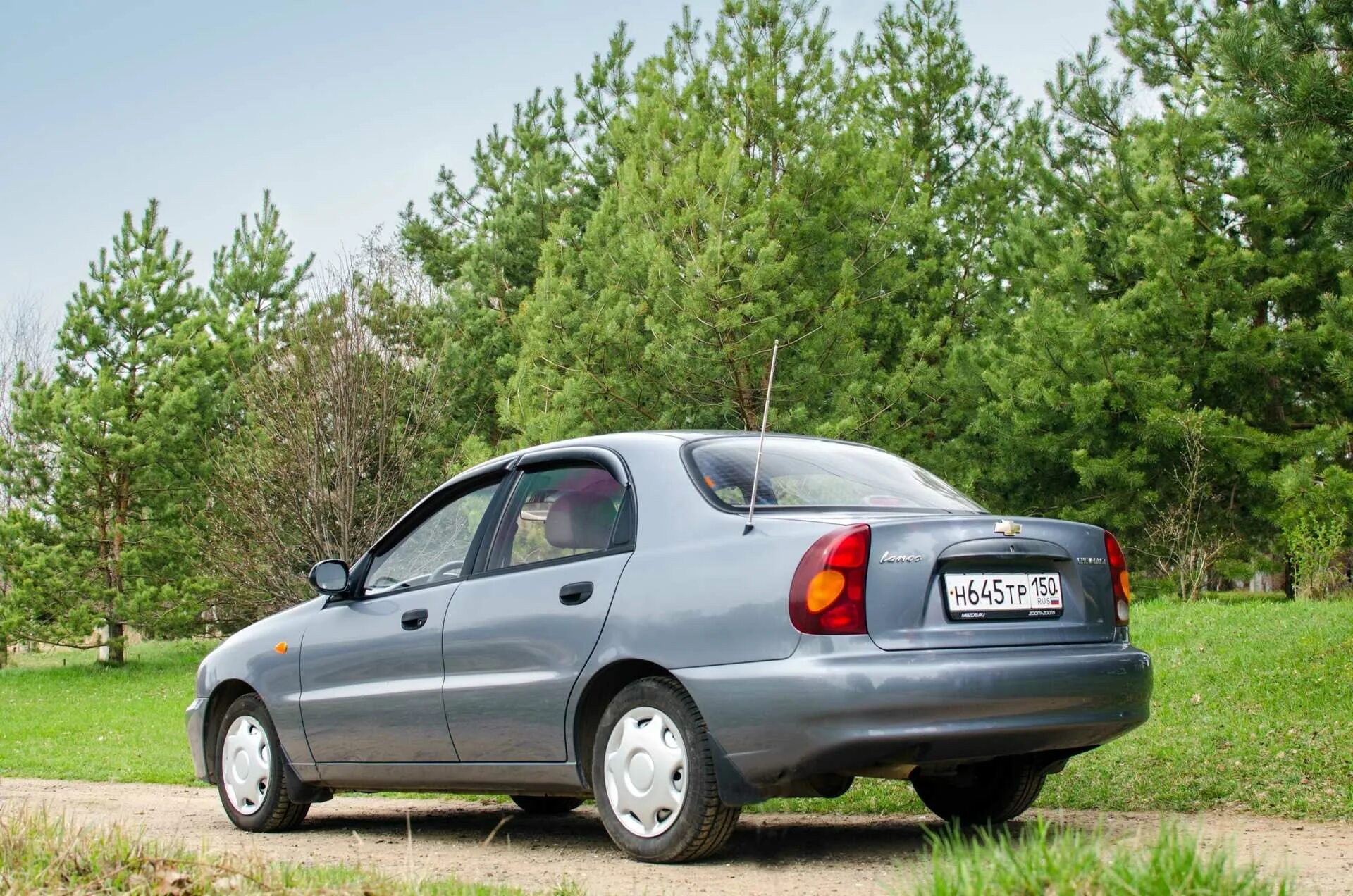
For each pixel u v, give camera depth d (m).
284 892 4.20
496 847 6.12
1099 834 3.76
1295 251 22.42
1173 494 23.39
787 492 5.55
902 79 30.20
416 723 6.20
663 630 5.23
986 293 27.55
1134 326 22.42
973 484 23.67
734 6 21.59
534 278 31.38
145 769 12.00
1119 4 24.48
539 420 19.89
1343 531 17.98
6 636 30.34
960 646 4.93
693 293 19.66
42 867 4.57
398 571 6.71
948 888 3.49
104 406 30.52
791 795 5.13
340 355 23.31
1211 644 11.88
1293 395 23.05
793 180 21.44
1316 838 5.75
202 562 30.53
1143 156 22.94
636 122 22.16
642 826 5.29
